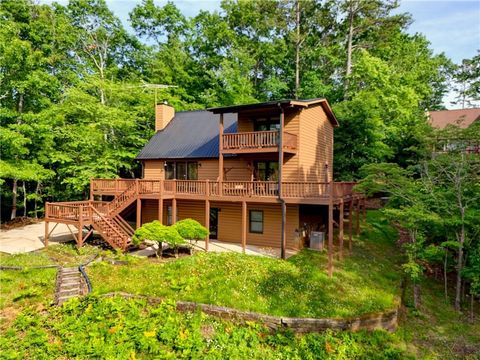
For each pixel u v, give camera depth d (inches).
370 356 349.4
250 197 600.7
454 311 472.7
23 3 947.3
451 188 502.6
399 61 1219.2
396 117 1027.3
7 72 823.7
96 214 650.2
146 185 680.4
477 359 362.6
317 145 764.6
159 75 1298.0
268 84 1310.3
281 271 502.0
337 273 515.5
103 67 1205.7
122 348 321.4
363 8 1224.2
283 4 1384.1
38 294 431.5
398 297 464.4
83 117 952.3
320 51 1317.7
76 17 1170.6
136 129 1067.9
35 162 895.7
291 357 338.0
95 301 410.9
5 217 1066.1
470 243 492.4
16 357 309.3
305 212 697.6
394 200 603.5
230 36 1380.4
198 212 762.8
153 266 525.0
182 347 329.7
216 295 425.4
